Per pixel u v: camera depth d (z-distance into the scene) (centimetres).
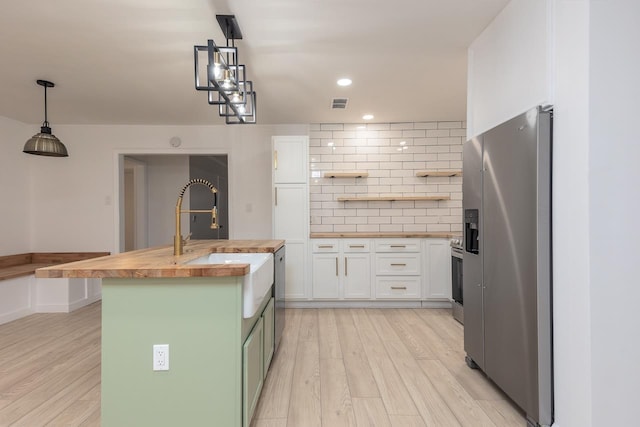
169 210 627
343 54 281
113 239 491
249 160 492
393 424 193
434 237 434
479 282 242
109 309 169
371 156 484
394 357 285
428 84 344
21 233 475
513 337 200
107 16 225
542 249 177
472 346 256
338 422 196
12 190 462
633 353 154
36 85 341
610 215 154
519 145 192
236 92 224
